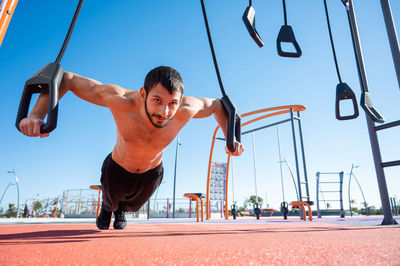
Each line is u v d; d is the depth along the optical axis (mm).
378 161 4133
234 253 910
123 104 1798
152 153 2109
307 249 1010
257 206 15875
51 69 1247
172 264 696
